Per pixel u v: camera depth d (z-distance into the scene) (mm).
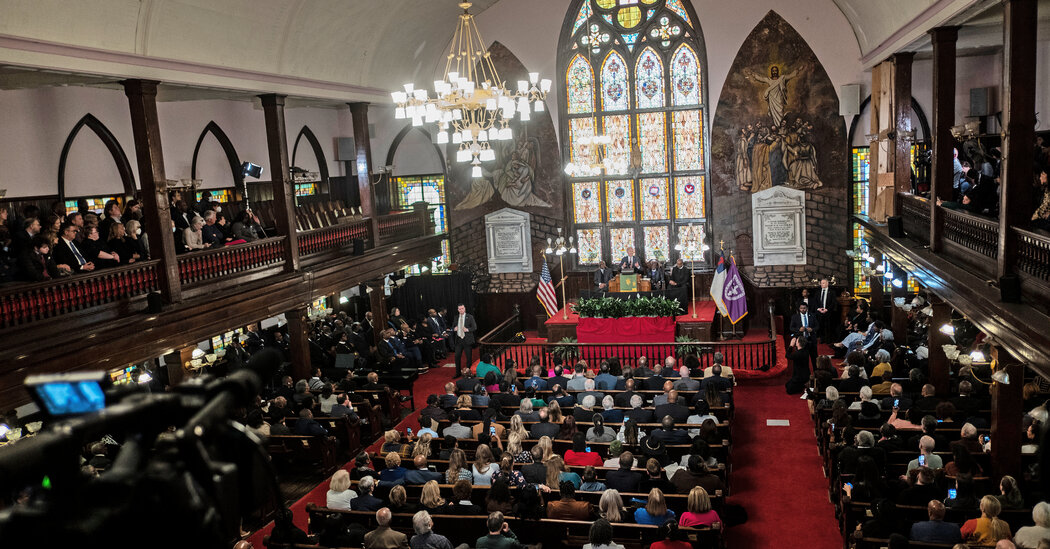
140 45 14594
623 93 26875
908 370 17891
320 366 22812
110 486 1506
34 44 12430
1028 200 11352
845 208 25109
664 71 26406
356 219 22938
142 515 1471
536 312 28375
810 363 21266
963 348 14945
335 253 21812
